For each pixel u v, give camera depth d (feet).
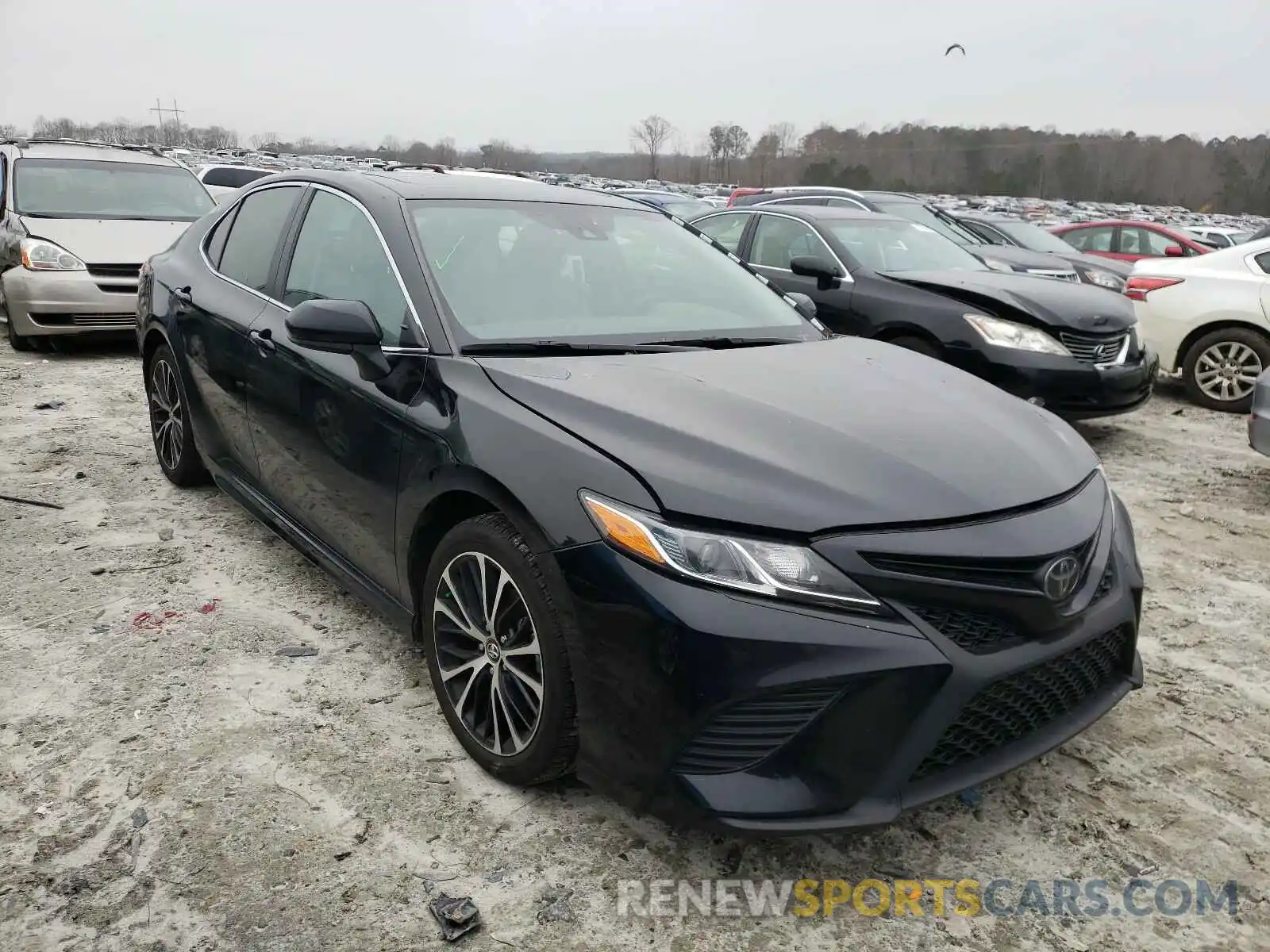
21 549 13.52
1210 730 9.97
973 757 7.47
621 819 8.31
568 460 7.70
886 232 24.30
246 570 13.07
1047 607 7.38
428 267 10.07
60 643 10.97
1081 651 7.91
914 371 10.18
